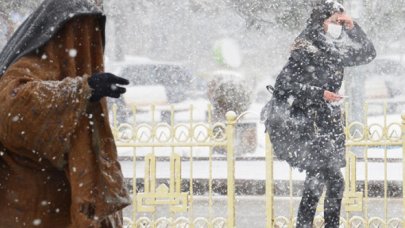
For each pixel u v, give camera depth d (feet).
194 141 70.44
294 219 76.28
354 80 140.36
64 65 37.45
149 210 71.05
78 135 36.50
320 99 70.79
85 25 37.93
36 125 35.22
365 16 140.36
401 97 202.49
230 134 69.51
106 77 35.22
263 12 141.38
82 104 35.12
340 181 70.74
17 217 37.55
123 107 154.51
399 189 101.55
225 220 70.44
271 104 71.97
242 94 139.64
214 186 104.63
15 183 37.55
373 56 73.00
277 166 114.73
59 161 36.55
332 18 72.54
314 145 70.44
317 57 71.72
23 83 35.94
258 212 93.86
